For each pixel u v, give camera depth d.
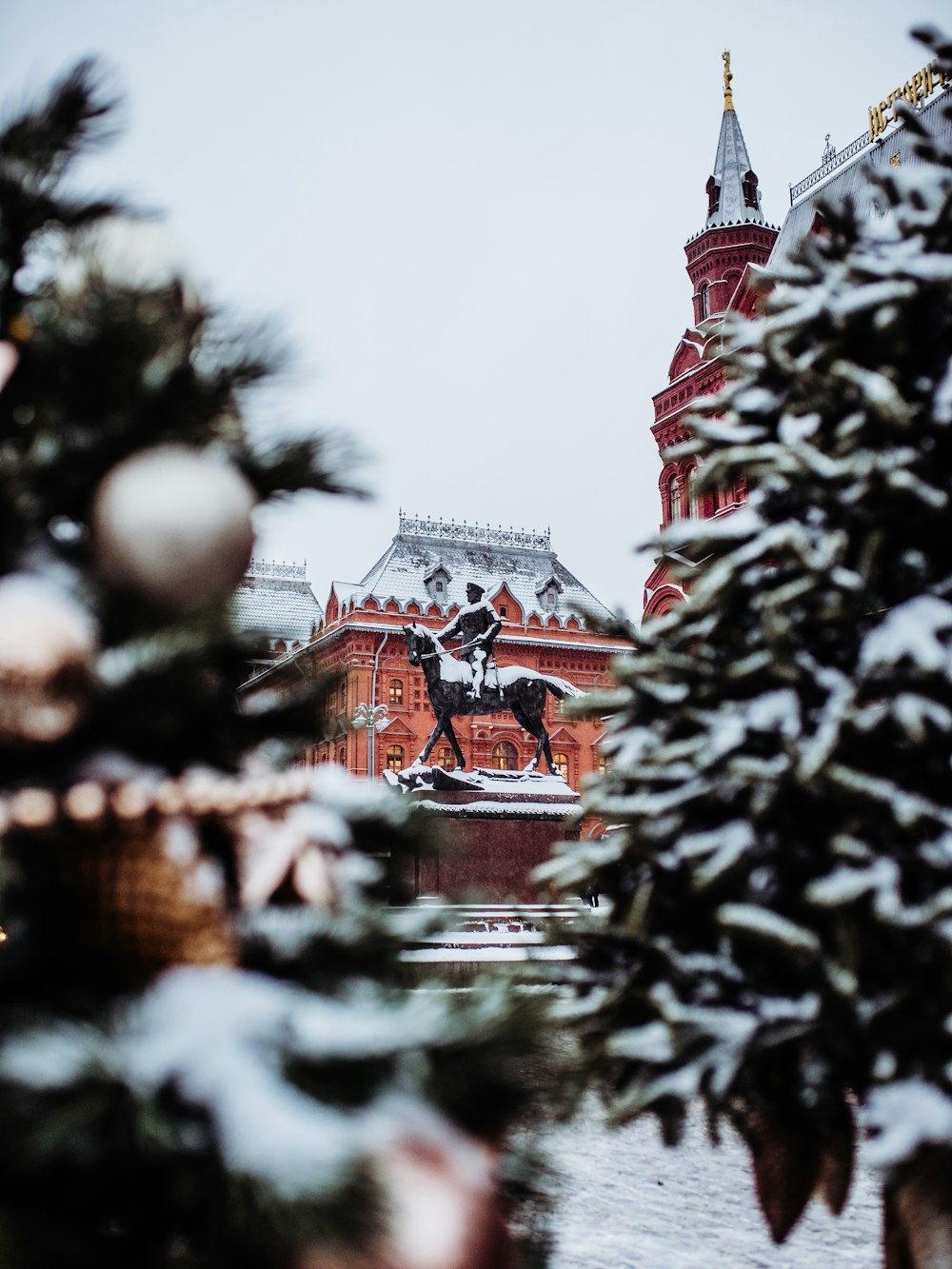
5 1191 0.87
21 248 1.08
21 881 0.98
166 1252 0.94
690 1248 4.93
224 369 1.08
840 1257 4.81
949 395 2.78
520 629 57.38
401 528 59.88
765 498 2.95
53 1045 0.84
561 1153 6.74
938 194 3.03
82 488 1.08
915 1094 2.43
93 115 1.06
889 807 2.56
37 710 0.96
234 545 1.08
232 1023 0.91
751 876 2.71
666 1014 2.61
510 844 20.02
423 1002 1.05
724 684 2.78
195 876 1.02
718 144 50.16
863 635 2.79
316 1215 0.79
